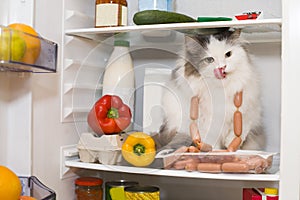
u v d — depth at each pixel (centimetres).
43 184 120
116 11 134
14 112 118
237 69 127
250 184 127
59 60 131
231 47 127
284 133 112
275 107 142
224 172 118
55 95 129
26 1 118
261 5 144
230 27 128
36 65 99
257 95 133
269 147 141
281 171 112
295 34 111
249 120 130
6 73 116
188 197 149
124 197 132
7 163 119
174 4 153
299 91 111
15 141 118
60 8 131
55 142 129
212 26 122
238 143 127
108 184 135
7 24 118
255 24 119
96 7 136
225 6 148
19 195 98
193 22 131
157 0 134
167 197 150
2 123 116
